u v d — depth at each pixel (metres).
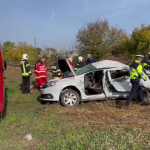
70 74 7.41
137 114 5.73
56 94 6.90
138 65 6.38
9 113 6.29
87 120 5.39
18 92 9.64
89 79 7.57
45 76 9.85
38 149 3.96
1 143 4.25
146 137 4.20
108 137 4.22
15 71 20.25
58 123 5.27
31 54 35.38
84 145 3.92
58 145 4.00
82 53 23.94
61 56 7.93
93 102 7.24
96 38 22.67
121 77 7.38
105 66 7.32
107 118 5.51
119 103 6.97
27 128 5.04
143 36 17.94
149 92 7.62
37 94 9.22
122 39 22.53
